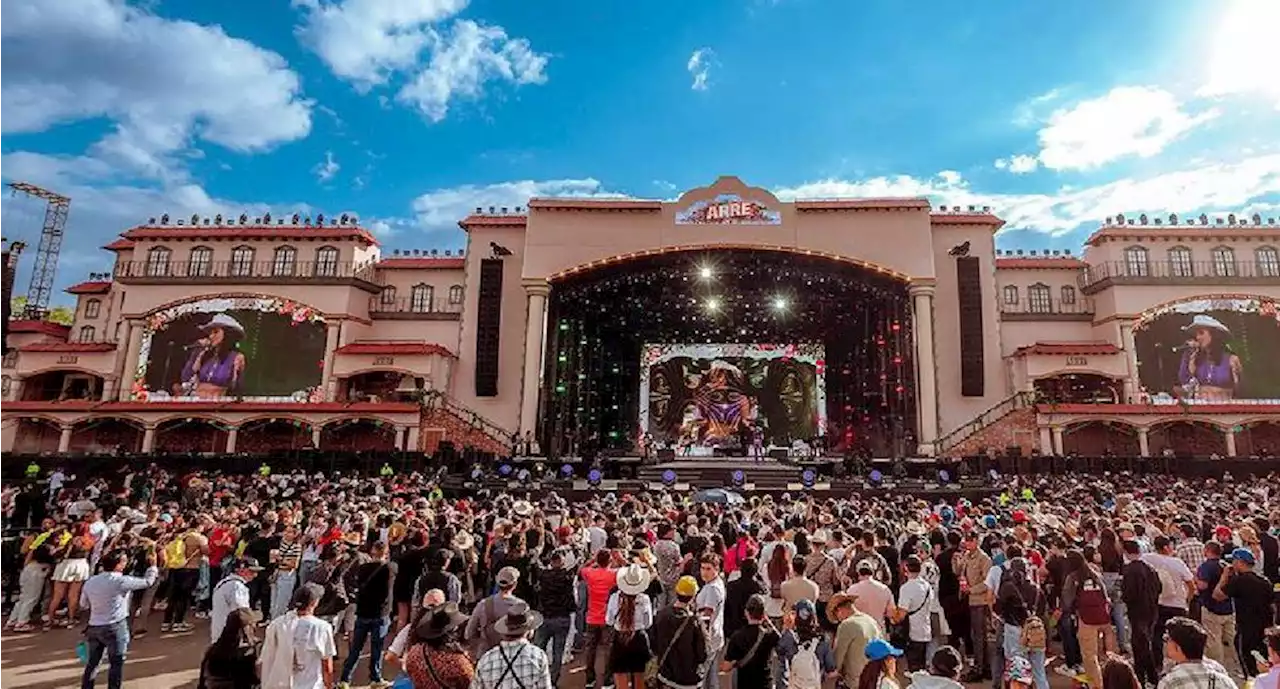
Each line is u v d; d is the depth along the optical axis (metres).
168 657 10.79
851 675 6.70
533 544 10.76
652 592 9.72
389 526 12.71
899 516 15.25
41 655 10.70
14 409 41.34
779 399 47.75
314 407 40.88
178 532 13.05
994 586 9.05
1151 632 8.48
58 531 12.77
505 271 44.88
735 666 6.62
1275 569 10.04
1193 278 41.72
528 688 5.45
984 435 39.00
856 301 45.12
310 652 6.65
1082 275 45.53
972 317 40.91
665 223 41.69
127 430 43.34
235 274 45.97
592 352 48.44
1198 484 29.23
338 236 46.25
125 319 44.91
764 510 14.92
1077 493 25.19
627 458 37.78
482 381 42.22
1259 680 5.39
